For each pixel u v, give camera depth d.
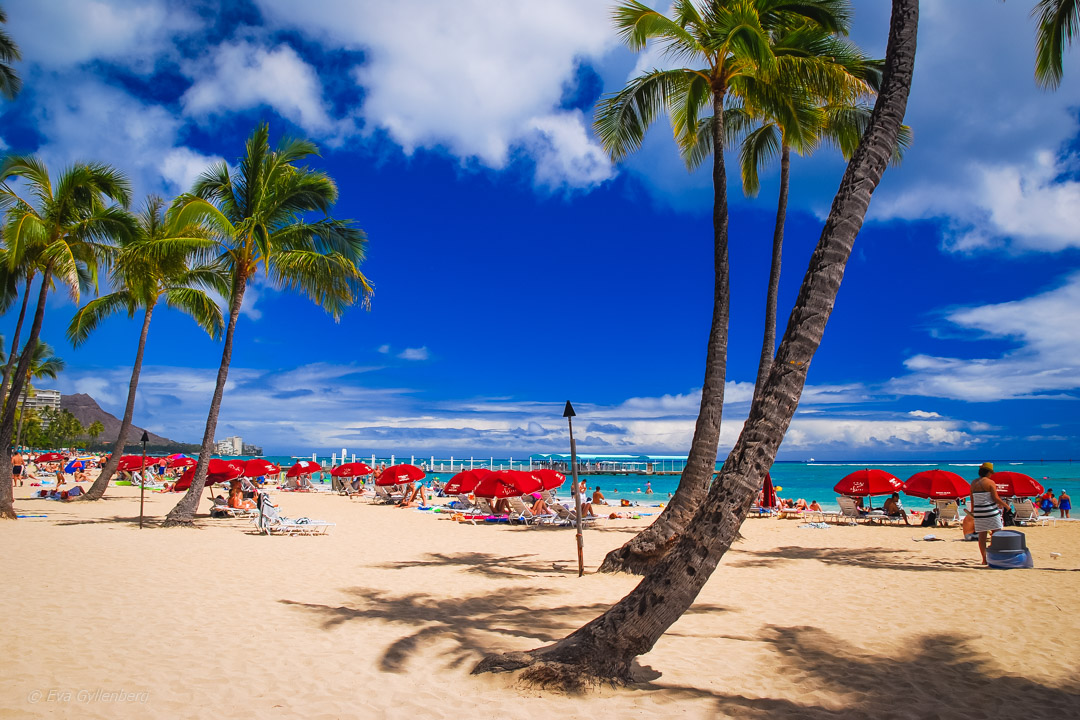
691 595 4.67
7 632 5.99
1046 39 9.21
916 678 5.07
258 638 6.04
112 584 8.39
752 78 10.82
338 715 4.20
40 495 23.89
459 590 8.59
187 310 20.36
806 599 8.05
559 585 8.99
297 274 15.76
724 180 10.92
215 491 28.47
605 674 4.72
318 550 12.16
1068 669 5.26
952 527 16.95
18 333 18.16
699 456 10.19
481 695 4.58
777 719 4.21
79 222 17.56
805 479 71.50
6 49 17.27
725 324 10.63
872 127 4.81
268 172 16.23
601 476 80.19
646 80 11.74
